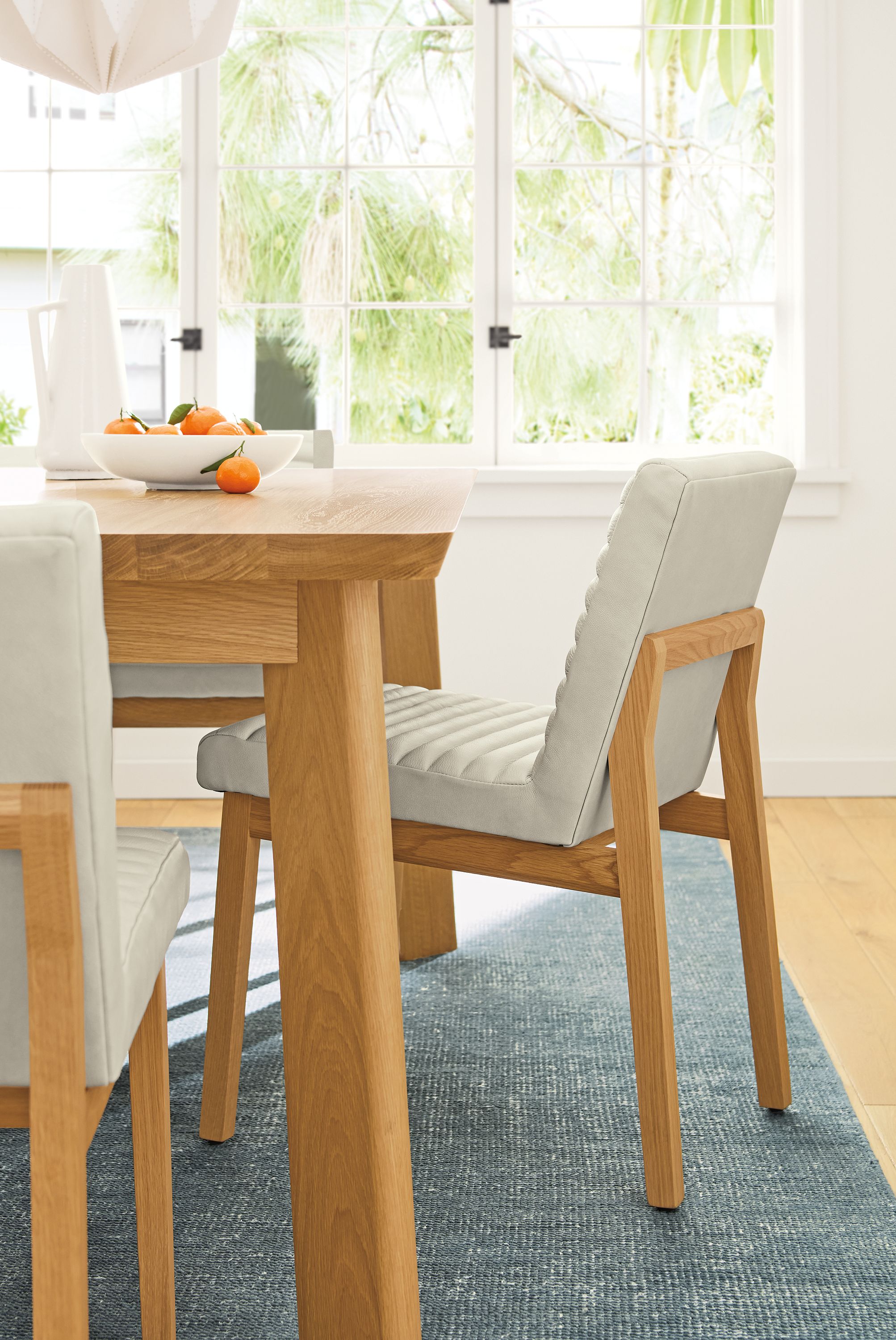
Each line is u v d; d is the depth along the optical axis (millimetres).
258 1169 1493
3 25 1345
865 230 3064
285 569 963
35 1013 767
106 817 783
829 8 3008
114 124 3160
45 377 1926
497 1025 1885
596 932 2275
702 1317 1213
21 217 3186
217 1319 1218
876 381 3096
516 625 3154
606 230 3209
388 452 3238
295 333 3227
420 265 3213
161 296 3211
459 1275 1281
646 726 1295
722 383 3246
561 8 3158
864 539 3133
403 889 2139
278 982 2066
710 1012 1910
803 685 3176
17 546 707
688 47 3162
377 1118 1040
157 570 967
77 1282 781
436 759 1380
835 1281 1270
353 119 3176
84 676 738
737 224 3203
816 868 2623
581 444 3252
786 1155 1514
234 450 1619
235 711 1791
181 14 1323
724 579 1437
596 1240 1340
